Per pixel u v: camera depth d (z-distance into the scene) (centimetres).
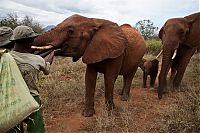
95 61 679
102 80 1001
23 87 340
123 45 718
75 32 671
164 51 896
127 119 654
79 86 911
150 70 984
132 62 813
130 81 857
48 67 411
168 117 679
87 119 697
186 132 595
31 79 375
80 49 680
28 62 378
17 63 372
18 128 357
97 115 720
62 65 1305
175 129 603
